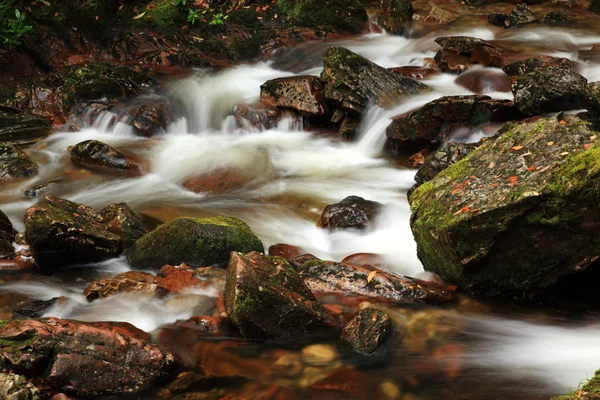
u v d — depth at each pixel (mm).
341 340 4832
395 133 9188
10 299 5602
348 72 10062
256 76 12281
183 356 4668
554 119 5543
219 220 6328
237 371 4527
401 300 5379
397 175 8695
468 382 4367
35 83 11070
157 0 13648
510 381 4355
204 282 5602
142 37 12898
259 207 7836
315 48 13289
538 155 5320
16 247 6566
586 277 5328
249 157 9328
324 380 4434
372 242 6703
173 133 10641
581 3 15180
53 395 4090
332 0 14180
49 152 9602
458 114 8672
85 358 4223
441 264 5664
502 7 15422
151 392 4297
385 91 9938
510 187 5152
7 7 11797
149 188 8477
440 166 7293
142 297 5449
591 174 4785
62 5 12734
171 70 12328
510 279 5367
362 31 14438
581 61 10805
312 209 7766
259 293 4793
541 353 4680
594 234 4992
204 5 13953
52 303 5391
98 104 10688
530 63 10125
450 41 11328
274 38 13453
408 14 14422
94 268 6234
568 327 5020
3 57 11570
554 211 4957
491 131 8453
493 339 4883
